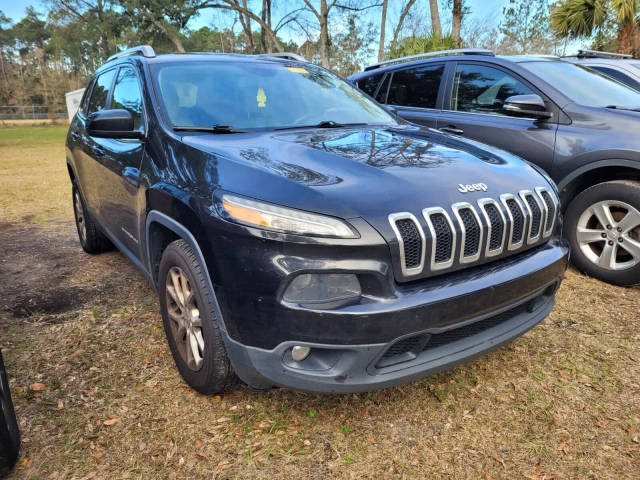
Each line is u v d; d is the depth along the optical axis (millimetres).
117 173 3234
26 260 4633
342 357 1977
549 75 4262
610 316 3332
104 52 34469
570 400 2484
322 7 20375
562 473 2027
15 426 2107
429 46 12211
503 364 2803
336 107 3424
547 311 2584
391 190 2084
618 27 12445
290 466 2068
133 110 3232
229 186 2135
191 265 2266
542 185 2559
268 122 3059
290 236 1903
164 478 2008
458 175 2305
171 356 2891
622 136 3584
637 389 2562
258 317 1975
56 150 17391
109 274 4234
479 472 2037
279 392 2541
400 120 3570
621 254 3836
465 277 2129
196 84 3154
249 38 26656
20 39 76188
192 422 2322
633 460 2090
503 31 33156
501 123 4297
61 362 2830
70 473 2031
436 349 2150
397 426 2305
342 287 1932
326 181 2098
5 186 8883
